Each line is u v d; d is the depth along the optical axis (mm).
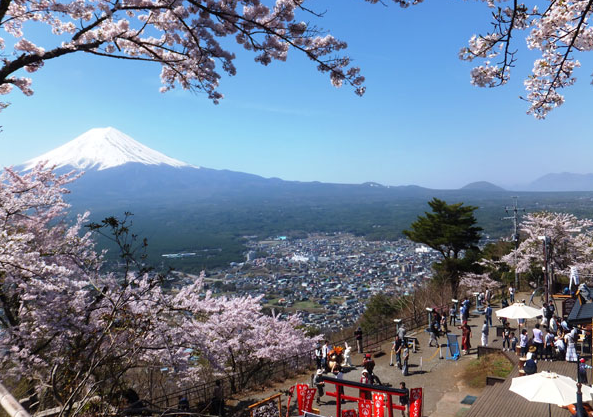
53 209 15133
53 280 11109
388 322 33062
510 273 41625
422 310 30875
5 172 14094
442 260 45312
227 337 20438
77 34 7504
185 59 8828
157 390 16922
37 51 9172
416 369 19641
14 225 13953
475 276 41562
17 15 8031
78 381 7680
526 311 18062
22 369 10742
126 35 8500
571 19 7027
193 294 17094
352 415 12398
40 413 9125
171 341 12867
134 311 10438
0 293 12016
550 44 7438
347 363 20906
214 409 14570
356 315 88562
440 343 23250
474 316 28828
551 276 29812
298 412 14852
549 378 10703
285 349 22859
